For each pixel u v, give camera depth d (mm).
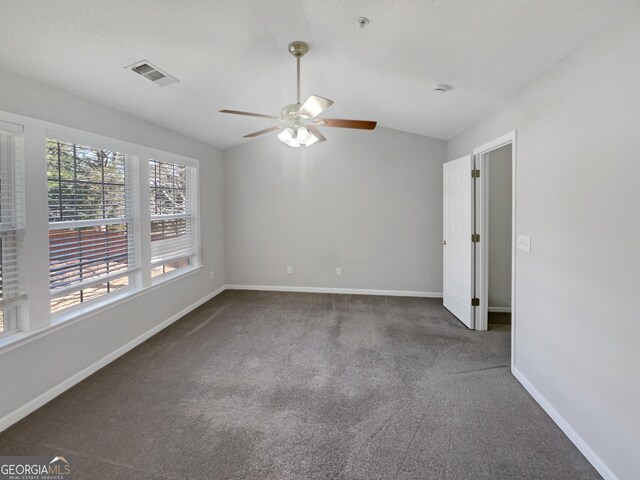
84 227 2670
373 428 1989
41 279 2254
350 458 1750
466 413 2135
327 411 2154
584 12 1520
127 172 3158
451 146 4418
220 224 5078
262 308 4312
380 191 4824
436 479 1617
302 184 4996
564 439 1899
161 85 2688
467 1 1646
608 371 1607
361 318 3939
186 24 1987
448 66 2406
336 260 5008
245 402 2254
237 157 5113
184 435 1924
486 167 3484
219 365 2781
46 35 1846
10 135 2102
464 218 3697
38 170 2230
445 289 4316
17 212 2141
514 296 2590
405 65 2523
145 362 2836
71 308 2580
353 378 2572
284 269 5145
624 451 1515
